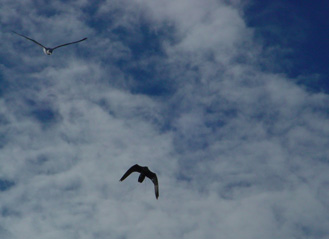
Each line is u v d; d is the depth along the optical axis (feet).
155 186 80.74
